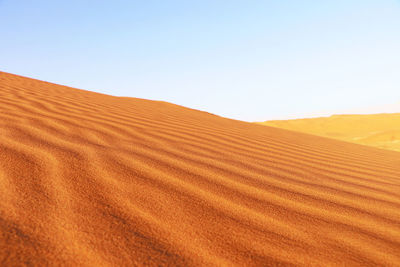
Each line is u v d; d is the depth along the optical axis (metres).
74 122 3.33
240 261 1.01
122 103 6.39
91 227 1.10
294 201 1.70
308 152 3.75
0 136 2.21
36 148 2.02
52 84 8.38
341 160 3.47
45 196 1.31
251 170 2.30
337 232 1.35
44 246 0.94
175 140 3.19
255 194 1.74
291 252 1.11
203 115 7.49
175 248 1.04
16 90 5.38
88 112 4.21
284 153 3.39
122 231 1.11
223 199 1.58
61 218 1.13
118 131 3.22
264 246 1.13
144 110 5.69
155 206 1.38
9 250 0.89
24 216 1.10
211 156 2.63
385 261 1.13
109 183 1.58
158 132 3.53
